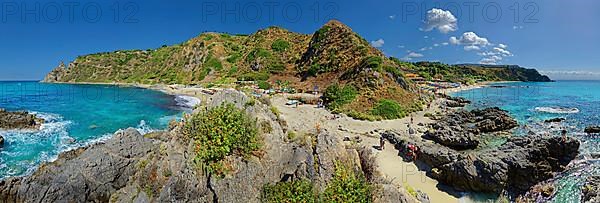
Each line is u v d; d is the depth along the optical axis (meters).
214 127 13.94
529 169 20.53
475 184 20.28
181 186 13.81
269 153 14.35
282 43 107.62
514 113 50.47
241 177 13.54
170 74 121.00
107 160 17.00
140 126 37.16
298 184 13.71
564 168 23.33
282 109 44.56
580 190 20.19
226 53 116.38
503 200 19.73
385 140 29.53
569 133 34.41
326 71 74.00
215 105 15.29
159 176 14.94
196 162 13.62
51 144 28.81
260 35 120.56
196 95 74.81
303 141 15.02
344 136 30.52
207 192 13.45
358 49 73.00
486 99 75.44
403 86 55.84
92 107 52.78
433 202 19.44
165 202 14.01
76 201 16.33
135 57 157.12
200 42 124.38
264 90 65.88
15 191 16.47
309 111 44.25
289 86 72.94
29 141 29.59
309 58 85.31
